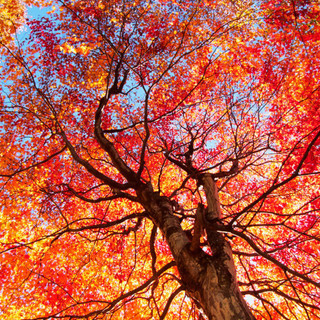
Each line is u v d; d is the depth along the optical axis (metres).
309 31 6.70
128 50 7.80
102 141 5.32
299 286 6.96
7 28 6.49
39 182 7.65
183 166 6.21
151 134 9.33
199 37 8.29
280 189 8.08
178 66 8.80
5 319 6.56
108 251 8.16
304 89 7.49
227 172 5.82
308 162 7.30
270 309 7.06
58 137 8.11
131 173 5.01
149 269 8.24
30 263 7.06
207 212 4.62
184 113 8.60
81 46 5.05
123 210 8.94
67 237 8.05
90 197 8.69
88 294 7.23
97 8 7.04
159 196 4.79
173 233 3.95
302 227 7.79
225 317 2.66
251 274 7.56
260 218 8.62
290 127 7.79
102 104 5.68
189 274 3.28
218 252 3.52
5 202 7.09
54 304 6.85
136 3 6.77
